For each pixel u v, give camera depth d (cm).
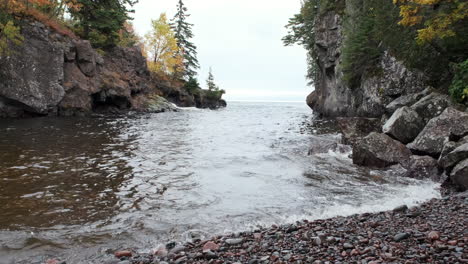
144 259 460
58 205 682
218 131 2055
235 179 923
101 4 3744
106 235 550
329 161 1168
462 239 444
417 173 945
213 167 1061
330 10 3744
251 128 2298
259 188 841
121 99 3419
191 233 562
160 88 4978
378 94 2241
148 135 1744
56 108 2620
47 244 513
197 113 3956
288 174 984
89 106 2927
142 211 664
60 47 2673
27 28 2484
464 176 771
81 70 2998
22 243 513
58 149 1248
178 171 998
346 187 850
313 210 679
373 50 2373
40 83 2497
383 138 1086
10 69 2331
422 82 1839
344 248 456
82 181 856
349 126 1538
